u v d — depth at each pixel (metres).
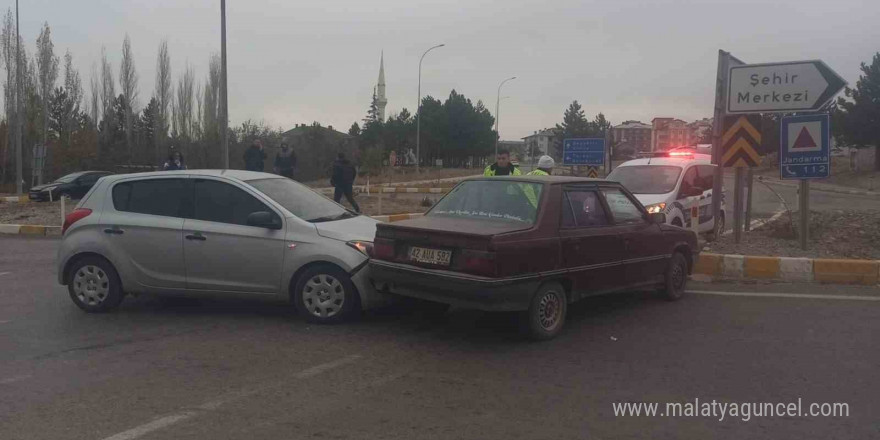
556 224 6.84
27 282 10.01
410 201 25.69
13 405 5.08
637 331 7.16
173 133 55.47
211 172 8.01
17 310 8.13
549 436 4.54
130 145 56.25
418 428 4.65
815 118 10.91
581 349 6.51
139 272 7.76
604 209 7.53
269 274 7.41
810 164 11.03
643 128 122.38
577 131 72.69
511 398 5.22
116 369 5.91
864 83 45.97
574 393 5.34
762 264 10.00
